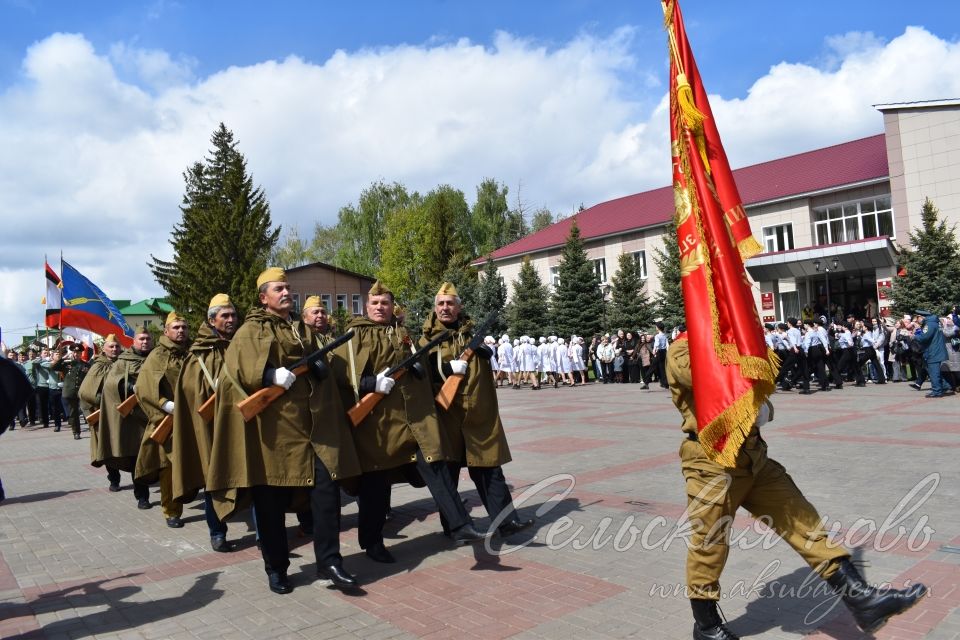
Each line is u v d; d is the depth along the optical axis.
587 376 30.50
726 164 4.18
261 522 5.05
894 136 29.30
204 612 4.75
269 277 5.32
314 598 4.91
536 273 38.44
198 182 46.34
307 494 5.35
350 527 6.93
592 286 35.75
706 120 4.18
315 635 4.25
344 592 4.97
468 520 5.32
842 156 34.62
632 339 25.48
